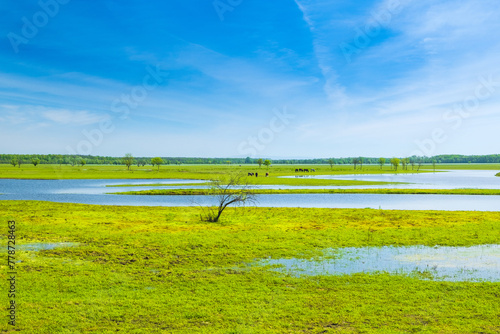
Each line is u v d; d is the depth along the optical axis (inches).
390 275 569.9
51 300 454.6
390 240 818.8
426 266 625.0
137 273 576.7
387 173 5625.0
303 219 1143.6
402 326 386.3
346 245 774.5
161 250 717.3
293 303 451.2
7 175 4249.5
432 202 1788.9
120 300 458.9
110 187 2714.1
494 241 812.6
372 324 392.8
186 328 381.4
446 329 379.9
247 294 482.9
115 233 883.4
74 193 2233.0
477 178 4037.9
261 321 399.9
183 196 2076.8
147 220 1106.7
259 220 1122.0
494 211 1352.1
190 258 666.2
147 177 4028.1
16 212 1258.0
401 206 1622.8
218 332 370.0
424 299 466.3
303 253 708.0
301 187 2721.5
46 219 1101.1
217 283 528.7
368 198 1984.5
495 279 555.2
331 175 4884.4
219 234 873.5
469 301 458.0
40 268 593.9
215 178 1195.3
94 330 375.6
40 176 4099.4
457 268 613.0
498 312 424.5
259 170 6825.8
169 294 481.4
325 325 390.9
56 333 367.6
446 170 7086.6
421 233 892.6
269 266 619.8
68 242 782.5
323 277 557.0
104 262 636.7
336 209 1411.2
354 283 531.8
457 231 920.3
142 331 373.4
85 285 512.7
